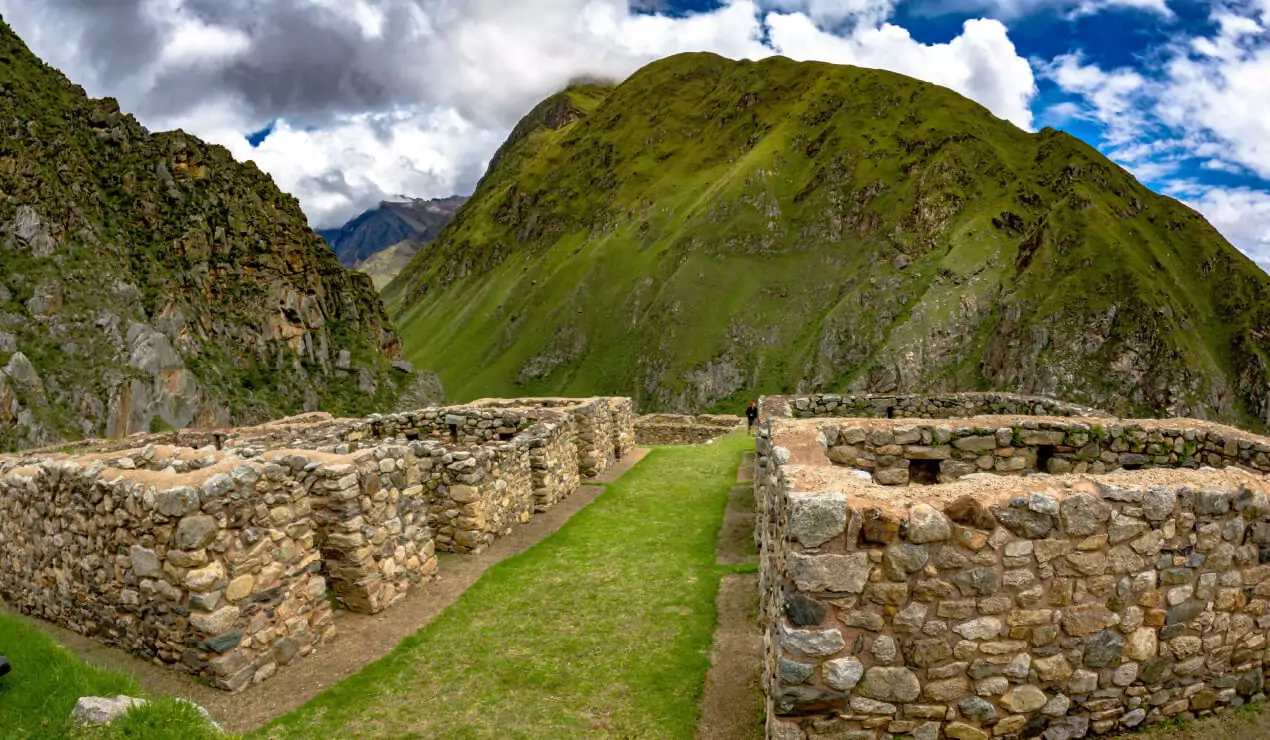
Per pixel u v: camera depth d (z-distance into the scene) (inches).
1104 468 480.1
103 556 374.6
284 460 426.0
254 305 4498.0
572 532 595.8
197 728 263.7
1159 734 273.0
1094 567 264.2
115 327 3400.6
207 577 331.6
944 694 253.4
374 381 5049.2
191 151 4800.7
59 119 4306.1
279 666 358.3
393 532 447.8
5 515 443.8
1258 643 289.0
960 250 7298.2
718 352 7706.7
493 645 381.7
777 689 253.4
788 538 253.6
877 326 7066.9
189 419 3454.7
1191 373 5319.9
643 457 995.3
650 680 338.3
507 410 814.5
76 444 806.5
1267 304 6063.0
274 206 5221.5
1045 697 261.4
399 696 331.6
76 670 297.4
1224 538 280.5
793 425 478.9
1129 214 7209.6
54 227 3535.9
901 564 250.8
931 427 483.5
